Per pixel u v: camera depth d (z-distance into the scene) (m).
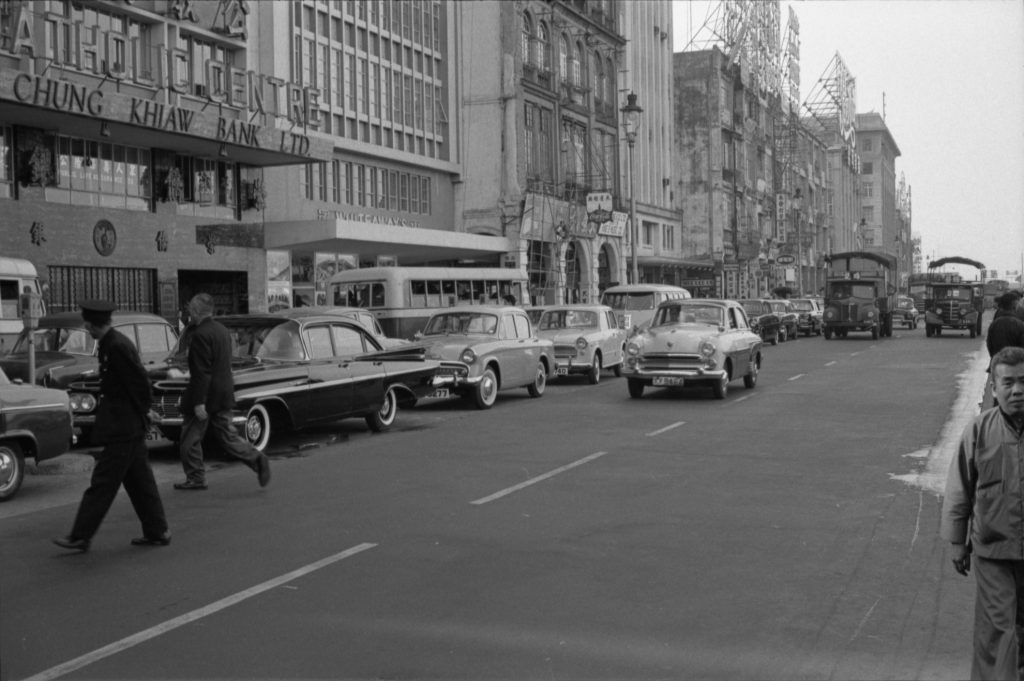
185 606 6.35
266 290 31.58
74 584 6.90
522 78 45.94
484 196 45.16
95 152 26.11
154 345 15.80
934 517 8.85
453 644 5.57
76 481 11.55
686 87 74.50
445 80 44.22
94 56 24.58
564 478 10.87
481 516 8.97
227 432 10.48
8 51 21.67
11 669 5.27
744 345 20.48
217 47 30.36
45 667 5.29
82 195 25.70
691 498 9.73
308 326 14.03
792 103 98.50
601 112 56.16
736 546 7.82
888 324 46.12
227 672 5.19
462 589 6.65
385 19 39.34
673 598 6.43
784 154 92.81
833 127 123.56
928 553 7.59
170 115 25.00
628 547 7.79
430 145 43.03
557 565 7.27
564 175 51.12
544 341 21.30
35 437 10.46
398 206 40.78
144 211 27.27
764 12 86.44
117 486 7.84
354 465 12.05
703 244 73.88
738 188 78.56
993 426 4.48
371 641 5.63
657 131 65.81
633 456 12.37
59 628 5.93
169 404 12.23
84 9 25.39
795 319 45.94
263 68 32.06
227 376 10.53
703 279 69.69
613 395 20.69
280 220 33.44
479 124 45.31
